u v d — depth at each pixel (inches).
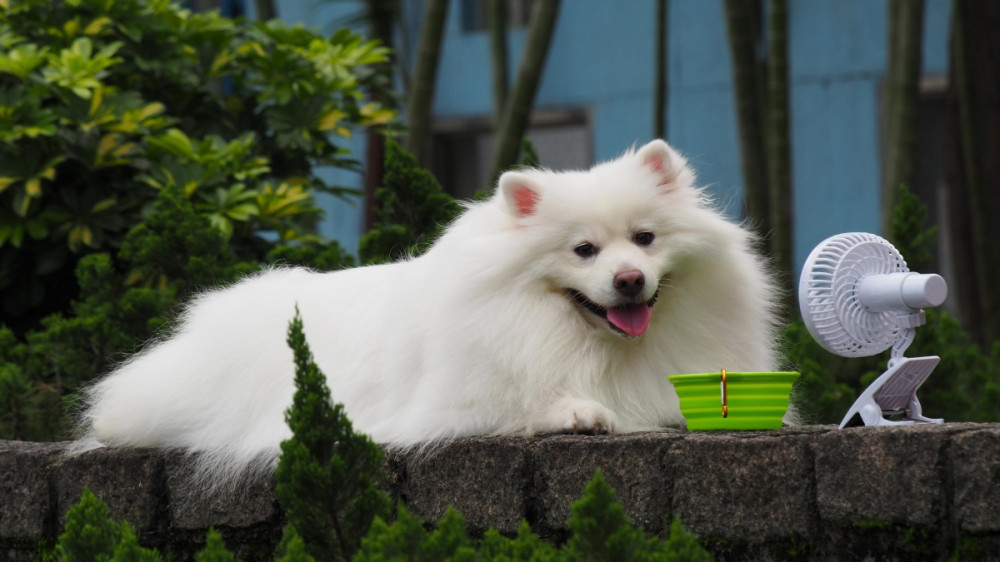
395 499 182.2
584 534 126.6
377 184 359.9
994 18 415.5
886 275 170.2
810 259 172.9
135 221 306.8
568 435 174.2
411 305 200.1
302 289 222.2
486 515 172.4
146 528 203.0
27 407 260.8
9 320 316.8
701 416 170.2
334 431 143.6
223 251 283.4
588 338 189.5
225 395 210.4
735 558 153.3
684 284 193.3
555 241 187.5
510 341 185.3
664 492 158.4
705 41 598.2
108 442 220.8
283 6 642.8
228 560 134.7
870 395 169.0
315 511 140.9
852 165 588.1
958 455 137.7
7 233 293.0
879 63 579.5
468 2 650.2
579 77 629.0
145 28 318.7
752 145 374.9
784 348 256.2
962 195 466.3
